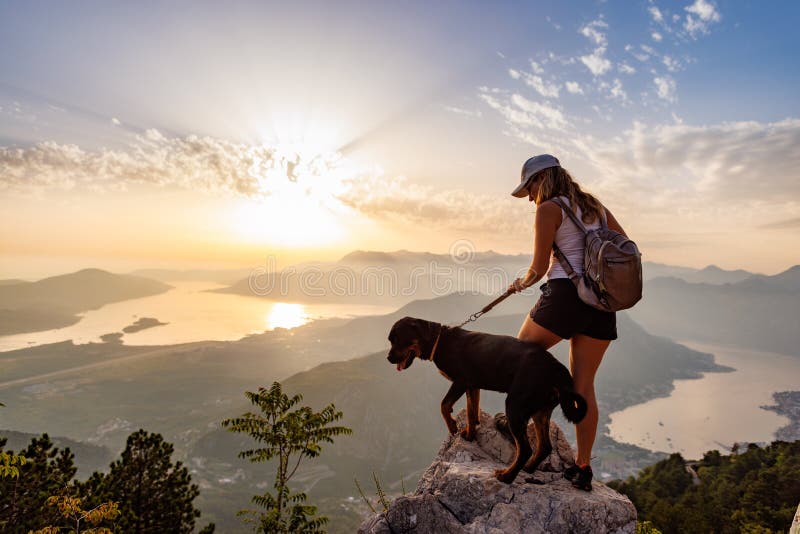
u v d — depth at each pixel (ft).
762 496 255.09
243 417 37.22
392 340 14.60
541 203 12.92
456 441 15.79
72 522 35.76
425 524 13.35
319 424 37.52
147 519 46.14
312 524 35.22
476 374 13.42
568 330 12.35
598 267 11.33
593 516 11.94
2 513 35.81
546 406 12.07
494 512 12.37
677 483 342.44
